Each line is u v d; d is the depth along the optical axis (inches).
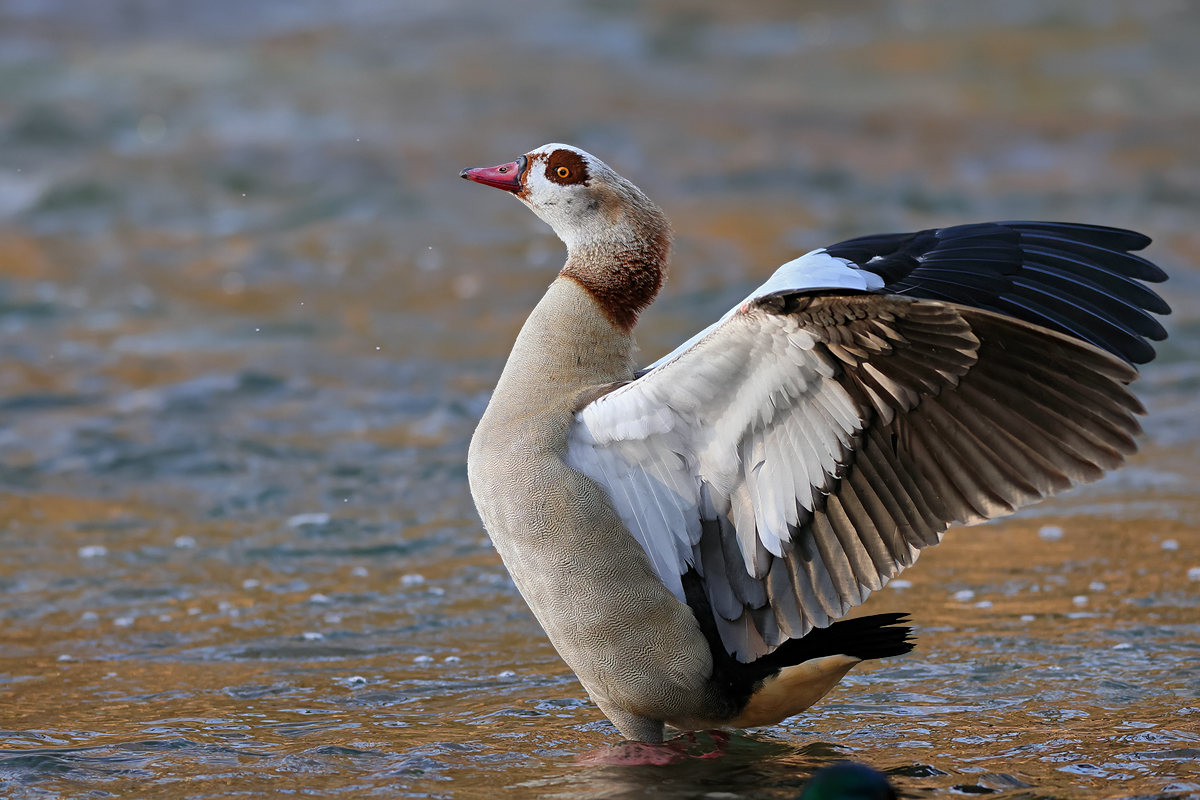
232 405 629.9
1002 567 449.1
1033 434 285.7
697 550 309.1
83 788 297.0
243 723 338.0
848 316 273.3
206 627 409.7
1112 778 297.3
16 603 429.1
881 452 294.0
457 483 547.2
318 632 405.7
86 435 590.2
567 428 310.2
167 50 1325.0
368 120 1135.6
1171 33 1494.8
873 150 1100.5
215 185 974.4
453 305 776.9
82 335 718.5
